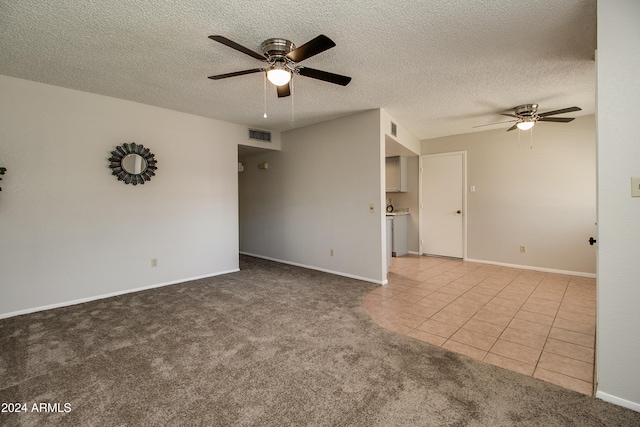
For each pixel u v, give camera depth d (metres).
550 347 2.31
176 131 4.11
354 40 2.28
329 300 3.41
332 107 3.92
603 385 1.72
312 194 4.90
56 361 2.13
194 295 3.60
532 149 4.80
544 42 2.31
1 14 1.93
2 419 1.56
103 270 3.52
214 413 1.61
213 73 2.87
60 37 2.23
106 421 1.55
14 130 2.97
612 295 1.69
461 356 2.19
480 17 2.00
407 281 4.19
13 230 2.97
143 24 2.06
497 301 3.35
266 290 3.79
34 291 3.08
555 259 4.64
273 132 5.31
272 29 2.13
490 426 1.51
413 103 3.73
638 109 1.59
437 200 5.90
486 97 3.52
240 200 6.41
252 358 2.17
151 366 2.06
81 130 3.35
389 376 1.94
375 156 4.02
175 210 4.12
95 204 3.46
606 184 1.68
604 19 1.67
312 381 1.89
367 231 4.16
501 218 5.14
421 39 2.27
